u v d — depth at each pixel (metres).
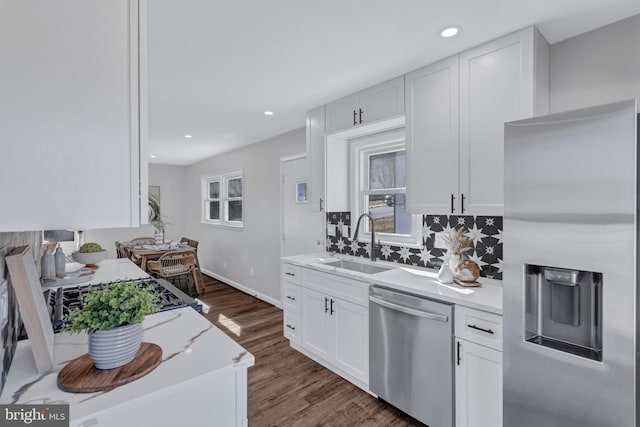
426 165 2.07
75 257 2.45
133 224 0.77
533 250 1.28
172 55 1.93
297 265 2.81
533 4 1.44
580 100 1.69
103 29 0.73
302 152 3.65
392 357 1.99
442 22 1.59
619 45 1.58
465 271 1.90
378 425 1.90
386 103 2.31
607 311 1.12
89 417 0.77
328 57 1.96
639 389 1.08
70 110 0.69
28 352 1.10
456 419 1.70
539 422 1.30
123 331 0.95
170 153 5.34
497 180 1.73
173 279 5.45
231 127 3.63
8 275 1.06
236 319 3.66
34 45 0.65
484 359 1.57
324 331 2.54
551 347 1.27
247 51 1.88
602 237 1.12
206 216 6.16
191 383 0.92
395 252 2.63
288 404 2.10
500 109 1.72
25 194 0.65
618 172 1.09
